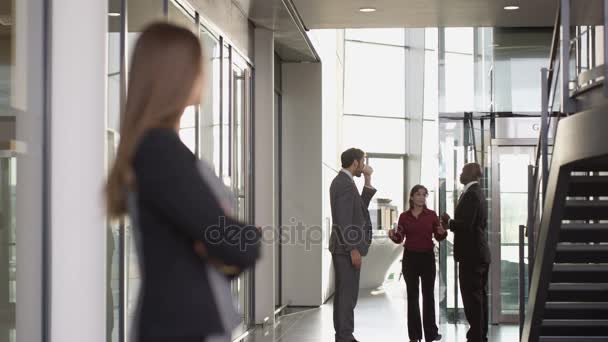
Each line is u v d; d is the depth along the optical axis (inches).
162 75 67.7
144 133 66.9
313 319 437.4
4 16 148.5
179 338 65.0
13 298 150.3
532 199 266.5
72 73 169.8
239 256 67.2
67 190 168.7
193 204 65.0
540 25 416.2
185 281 66.1
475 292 319.6
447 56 418.3
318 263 501.7
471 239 319.3
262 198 399.2
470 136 415.8
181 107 68.8
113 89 201.6
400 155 760.3
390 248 644.7
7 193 148.3
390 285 682.2
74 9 170.4
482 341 325.4
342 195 309.3
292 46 450.6
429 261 325.4
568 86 206.4
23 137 155.4
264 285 405.1
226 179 336.2
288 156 501.7
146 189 65.5
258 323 406.0
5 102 148.2
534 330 245.1
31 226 158.1
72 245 168.4
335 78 625.0
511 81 418.6
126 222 213.5
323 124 514.9
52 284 167.2
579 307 264.7
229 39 341.4
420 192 327.0
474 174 323.6
